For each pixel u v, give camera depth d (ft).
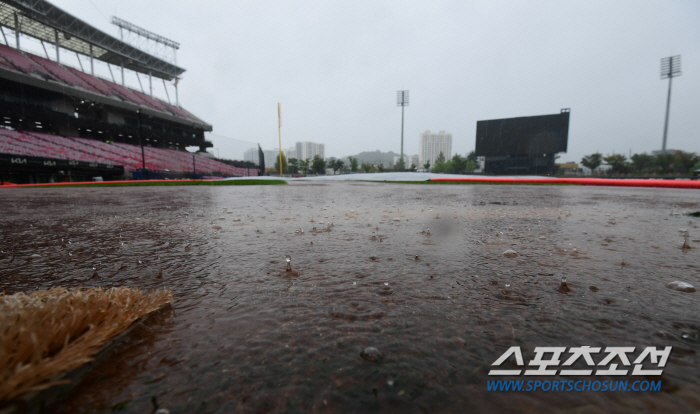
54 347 1.56
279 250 4.75
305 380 1.67
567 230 6.49
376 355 1.90
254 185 33.83
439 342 2.05
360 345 2.02
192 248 4.89
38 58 67.15
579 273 3.56
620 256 4.33
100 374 1.69
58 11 66.64
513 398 1.55
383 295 2.89
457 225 7.16
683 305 2.63
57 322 1.65
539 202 13.12
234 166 100.01
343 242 5.32
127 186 33.60
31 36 72.59
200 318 2.40
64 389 1.55
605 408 1.49
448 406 1.49
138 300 2.46
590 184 32.12
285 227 6.91
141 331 2.18
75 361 1.57
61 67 70.38
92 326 1.81
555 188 25.77
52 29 70.49
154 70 95.91
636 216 8.66
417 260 4.15
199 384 1.64
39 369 1.41
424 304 2.67
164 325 2.28
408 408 1.46
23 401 1.39
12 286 3.15
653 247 4.88
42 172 54.34
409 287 3.10
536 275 3.48
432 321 2.35
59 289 2.33
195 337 2.11
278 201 13.82
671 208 10.82
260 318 2.41
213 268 3.80
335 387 1.62
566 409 1.48
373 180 46.80
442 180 38.14
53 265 3.95
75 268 3.82
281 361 1.84
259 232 6.31
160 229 6.70
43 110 60.13
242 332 2.19
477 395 1.57
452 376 1.71
